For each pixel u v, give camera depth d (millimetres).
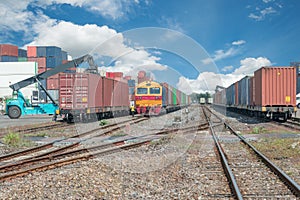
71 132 15344
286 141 11227
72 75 21859
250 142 11531
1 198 5207
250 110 27734
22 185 5914
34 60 58219
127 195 5402
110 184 6059
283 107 21047
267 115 22531
